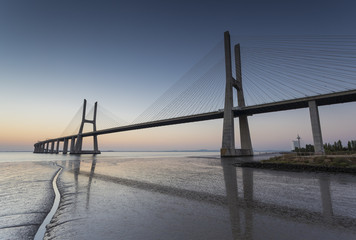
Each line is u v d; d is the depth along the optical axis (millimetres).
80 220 5359
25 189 10000
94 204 7074
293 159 25438
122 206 6805
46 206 6863
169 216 5707
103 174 17000
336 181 12531
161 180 13328
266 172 18203
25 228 4828
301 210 6277
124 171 19734
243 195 8562
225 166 26109
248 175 16031
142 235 4344
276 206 6785
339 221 5230
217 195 8586
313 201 7453
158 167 24891
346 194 8672
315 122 45062
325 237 4211
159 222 5203
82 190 9758
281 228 4750
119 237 4238
